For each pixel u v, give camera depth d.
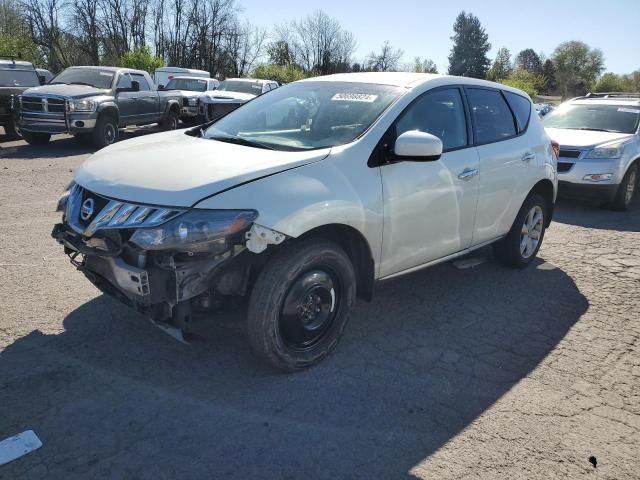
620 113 9.60
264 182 3.05
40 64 39.06
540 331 4.21
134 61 38.53
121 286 3.04
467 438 2.89
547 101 64.12
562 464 2.73
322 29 65.56
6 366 3.31
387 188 3.59
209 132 4.25
